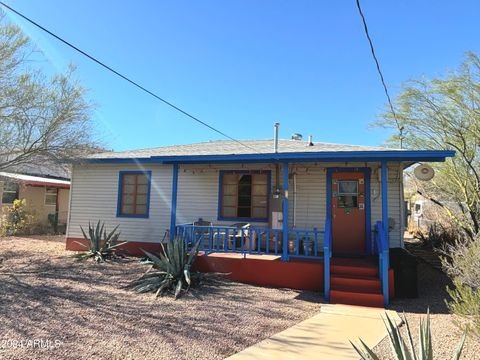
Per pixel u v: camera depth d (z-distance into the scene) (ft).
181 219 36.83
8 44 31.65
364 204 31.86
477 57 33.53
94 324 16.80
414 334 16.90
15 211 56.75
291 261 27.76
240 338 15.72
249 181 35.42
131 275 28.43
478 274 16.11
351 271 25.72
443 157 25.21
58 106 34.47
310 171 33.53
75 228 40.60
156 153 39.70
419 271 34.04
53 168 40.91
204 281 26.76
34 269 30.30
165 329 16.44
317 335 16.52
